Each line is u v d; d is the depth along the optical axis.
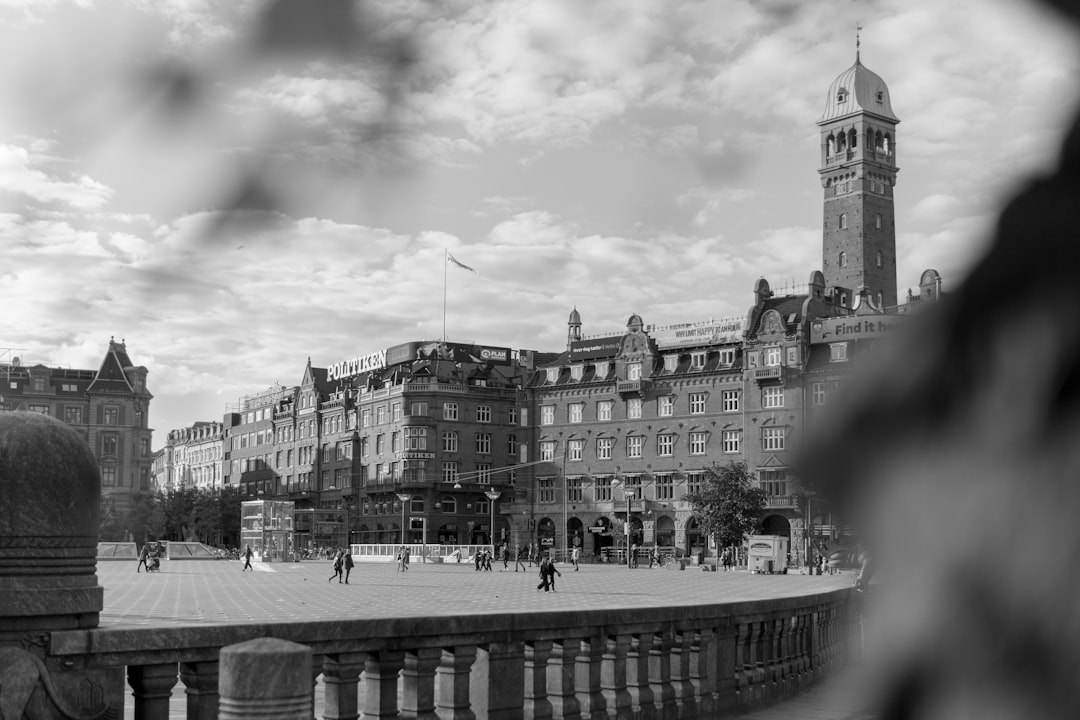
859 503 1.18
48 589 7.46
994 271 1.11
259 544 114.50
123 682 7.76
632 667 12.40
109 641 7.65
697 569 104.12
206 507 165.50
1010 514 1.08
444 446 135.38
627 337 123.25
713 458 114.31
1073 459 1.06
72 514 7.59
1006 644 1.07
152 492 172.00
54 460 7.53
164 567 99.56
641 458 120.62
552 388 129.25
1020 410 1.09
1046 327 1.08
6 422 7.56
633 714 12.06
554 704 11.15
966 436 1.12
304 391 164.38
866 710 1.17
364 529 144.12
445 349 140.75
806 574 89.12
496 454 138.12
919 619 1.12
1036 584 1.06
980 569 1.09
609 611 11.66
